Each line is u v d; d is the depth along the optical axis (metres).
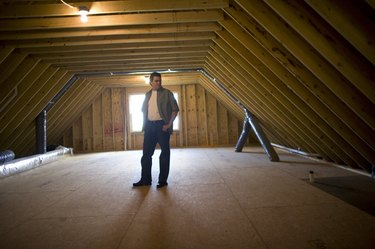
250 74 3.17
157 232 1.54
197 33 3.29
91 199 2.30
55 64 4.14
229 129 7.39
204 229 1.55
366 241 1.33
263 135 4.33
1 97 3.47
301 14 1.78
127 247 1.37
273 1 1.85
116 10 2.42
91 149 7.30
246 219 1.68
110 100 7.34
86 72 4.83
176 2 2.42
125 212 1.91
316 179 2.72
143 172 2.74
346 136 2.53
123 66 4.67
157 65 4.77
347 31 1.50
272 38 2.34
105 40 3.26
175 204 2.04
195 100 7.36
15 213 2.01
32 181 3.25
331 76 1.99
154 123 2.69
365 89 1.73
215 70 4.52
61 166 4.45
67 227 1.68
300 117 3.05
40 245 1.44
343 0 1.47
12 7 2.43
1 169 3.49
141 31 2.98
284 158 4.27
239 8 2.42
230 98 5.64
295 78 2.52
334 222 1.58
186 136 7.33
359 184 2.47
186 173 3.26
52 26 2.66
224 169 3.45
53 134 6.27
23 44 3.19
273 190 2.33
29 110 4.27
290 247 1.30
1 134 4.18
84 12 2.39
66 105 5.65
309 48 2.01
